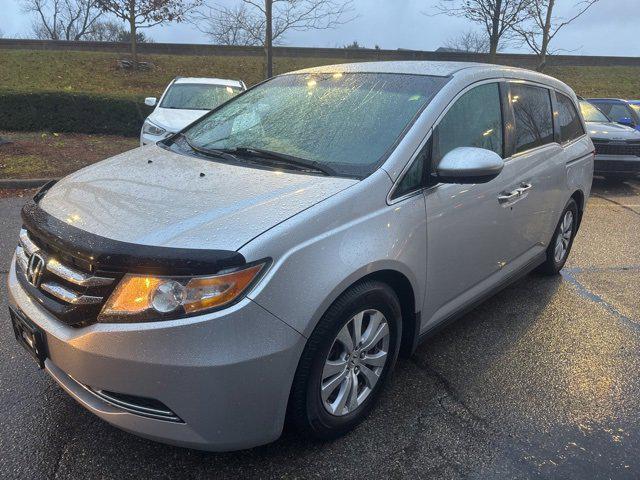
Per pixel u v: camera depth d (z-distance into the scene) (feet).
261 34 42.45
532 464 8.01
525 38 44.04
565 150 13.88
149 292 6.33
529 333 12.14
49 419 8.45
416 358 10.87
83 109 38.78
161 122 26.11
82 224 7.07
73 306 6.67
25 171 25.66
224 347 6.37
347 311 7.54
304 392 7.30
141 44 73.20
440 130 9.21
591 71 81.00
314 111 10.14
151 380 6.40
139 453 7.82
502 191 10.73
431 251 8.93
